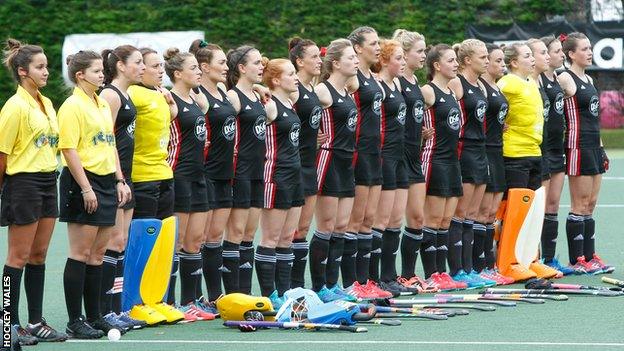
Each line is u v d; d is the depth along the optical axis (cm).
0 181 2005
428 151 2752
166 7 7006
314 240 2567
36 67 2016
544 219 3030
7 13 6931
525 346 1997
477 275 2836
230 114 2359
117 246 2191
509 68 2919
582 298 2562
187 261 2347
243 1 7019
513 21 6831
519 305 2467
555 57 2980
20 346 1922
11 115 1986
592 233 3062
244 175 2414
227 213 2397
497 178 2864
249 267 2478
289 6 7025
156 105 2212
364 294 2617
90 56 2064
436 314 2298
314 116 2506
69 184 2078
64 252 3362
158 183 2236
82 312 2289
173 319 2259
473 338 2077
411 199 2728
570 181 3050
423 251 2784
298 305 2238
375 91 2606
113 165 2103
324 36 7019
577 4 6794
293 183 2455
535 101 2880
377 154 2636
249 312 2244
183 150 2302
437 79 2755
